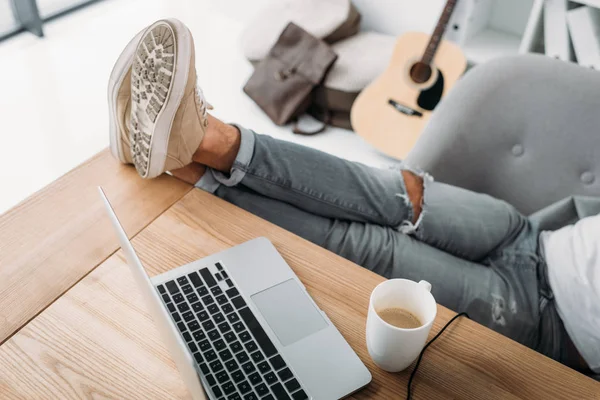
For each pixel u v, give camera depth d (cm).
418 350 80
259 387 80
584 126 135
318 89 245
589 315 112
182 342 60
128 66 110
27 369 81
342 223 128
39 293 91
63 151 221
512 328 118
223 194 122
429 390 82
